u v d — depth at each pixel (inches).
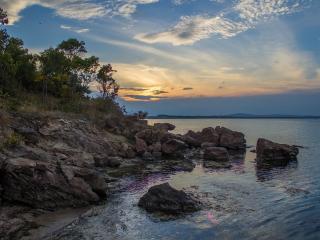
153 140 2351.1
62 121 1859.0
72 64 2898.6
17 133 1421.0
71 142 1755.7
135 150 2119.8
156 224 908.0
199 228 884.0
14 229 819.4
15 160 1023.0
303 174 1626.5
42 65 2659.9
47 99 2438.5
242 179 1504.7
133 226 893.2
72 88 2864.2
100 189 1132.5
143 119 3149.6
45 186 1003.9
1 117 1443.2
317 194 1218.0
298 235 842.8
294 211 1019.9
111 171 1622.8
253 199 1149.7
